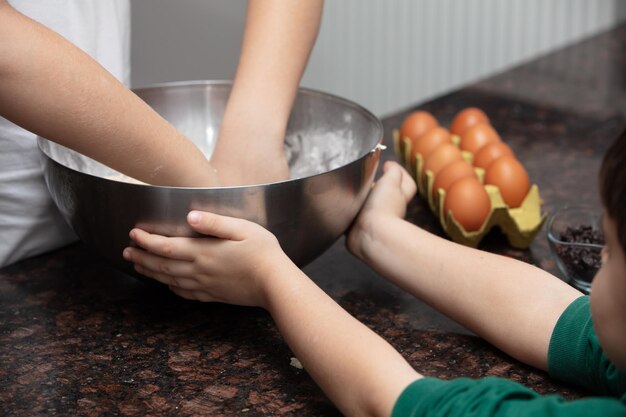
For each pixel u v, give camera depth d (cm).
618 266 60
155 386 80
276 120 98
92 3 104
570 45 198
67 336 89
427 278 90
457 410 64
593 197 119
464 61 238
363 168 90
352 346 73
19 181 100
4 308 94
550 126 148
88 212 85
